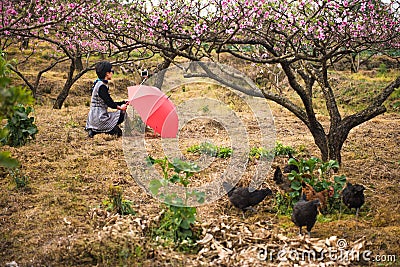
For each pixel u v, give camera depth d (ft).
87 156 30.53
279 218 21.89
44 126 39.60
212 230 19.20
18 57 68.74
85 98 58.49
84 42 42.93
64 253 17.06
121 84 63.77
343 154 33.14
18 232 19.42
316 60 24.73
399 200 23.91
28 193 24.02
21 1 30.48
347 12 23.91
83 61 73.67
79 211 21.99
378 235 19.66
